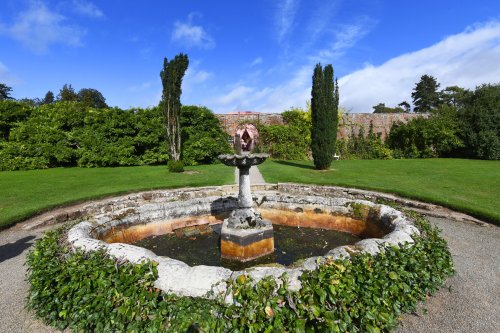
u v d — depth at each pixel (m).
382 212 5.44
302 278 2.57
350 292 2.49
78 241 3.56
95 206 7.01
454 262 4.24
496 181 9.70
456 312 3.01
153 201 7.45
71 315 2.71
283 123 19.86
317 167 12.88
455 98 46.34
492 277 3.78
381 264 2.91
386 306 2.61
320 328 2.27
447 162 15.84
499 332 2.70
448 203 6.74
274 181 9.67
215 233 6.40
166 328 2.42
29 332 2.83
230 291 2.53
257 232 4.93
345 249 3.15
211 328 2.32
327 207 6.69
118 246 3.29
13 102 15.12
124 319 2.51
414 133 19.31
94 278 2.73
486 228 5.70
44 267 3.07
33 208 6.65
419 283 3.07
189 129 16.25
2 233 5.77
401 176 10.87
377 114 21.06
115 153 15.07
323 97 12.34
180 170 12.30
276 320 2.28
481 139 17.56
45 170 13.63
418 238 3.61
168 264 2.88
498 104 18.55
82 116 15.45
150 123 16.03
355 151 19.88
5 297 3.47
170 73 12.28
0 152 13.77
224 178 10.34
